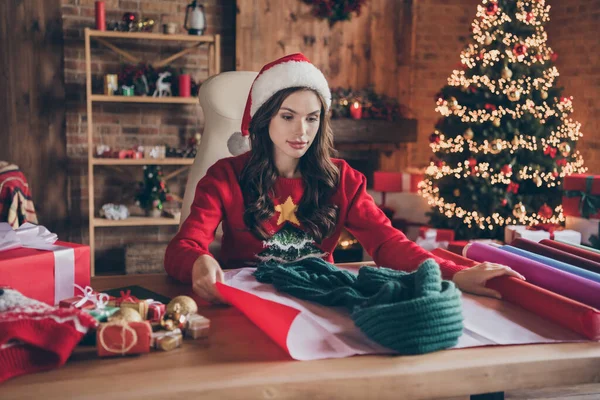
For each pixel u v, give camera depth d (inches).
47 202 173.0
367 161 200.8
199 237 53.2
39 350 28.4
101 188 177.8
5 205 127.9
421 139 203.9
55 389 26.4
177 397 26.2
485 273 41.9
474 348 32.3
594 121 175.5
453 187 159.5
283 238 57.4
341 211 59.9
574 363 31.3
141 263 163.9
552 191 158.7
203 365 29.4
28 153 170.4
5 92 167.5
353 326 34.3
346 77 195.9
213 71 179.3
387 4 196.7
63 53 171.0
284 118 52.2
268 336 34.0
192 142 177.2
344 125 187.6
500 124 155.2
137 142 179.8
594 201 130.3
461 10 203.2
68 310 29.8
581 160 158.6
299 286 40.0
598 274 40.4
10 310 29.7
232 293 37.3
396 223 175.8
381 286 36.8
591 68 176.1
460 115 153.2
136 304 34.5
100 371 28.5
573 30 183.2
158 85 167.0
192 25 170.2
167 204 183.0
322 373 28.4
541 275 41.3
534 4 161.9
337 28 193.6
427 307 31.3
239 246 58.7
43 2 168.2
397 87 200.4
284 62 55.1
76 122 174.4
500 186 157.0
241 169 60.1
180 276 46.4
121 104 177.3
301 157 59.0
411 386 28.9
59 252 39.3
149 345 30.7
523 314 37.8
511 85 152.5
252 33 186.2
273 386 27.3
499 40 154.0
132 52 175.9
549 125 156.9
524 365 30.6
